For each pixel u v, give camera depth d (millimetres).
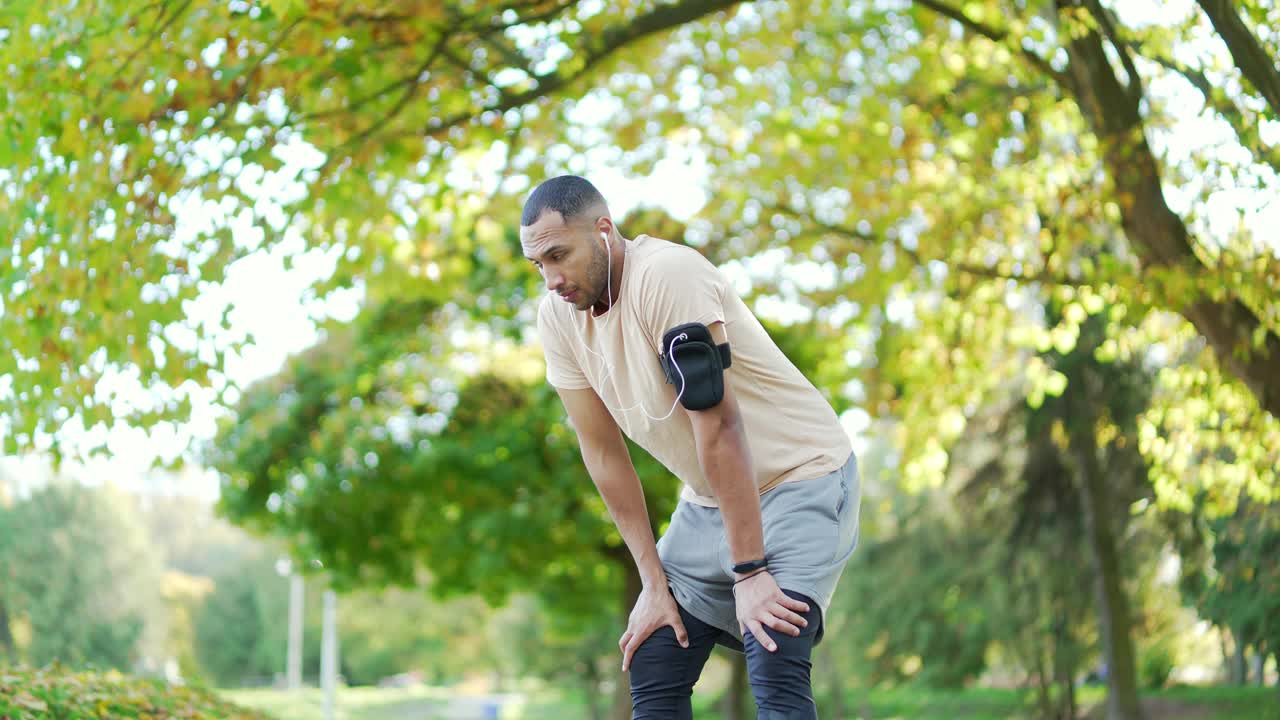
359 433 15164
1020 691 15422
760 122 10367
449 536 16000
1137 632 15633
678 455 2957
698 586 3035
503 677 61938
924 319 10578
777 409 2938
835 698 18547
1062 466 15062
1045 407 14367
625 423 3021
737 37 9805
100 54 5695
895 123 9805
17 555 40156
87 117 5820
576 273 2777
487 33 6781
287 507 15953
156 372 6020
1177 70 6285
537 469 14836
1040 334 9344
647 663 3068
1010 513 15445
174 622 51719
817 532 2865
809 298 11430
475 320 15234
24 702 4621
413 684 68750
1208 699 14227
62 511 41344
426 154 7422
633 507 3199
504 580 16875
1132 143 6520
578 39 7102
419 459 14750
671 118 10109
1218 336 6711
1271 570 9320
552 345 3150
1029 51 7484
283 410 15891
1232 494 7707
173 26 5832
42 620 39875
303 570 17641
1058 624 15094
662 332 2770
